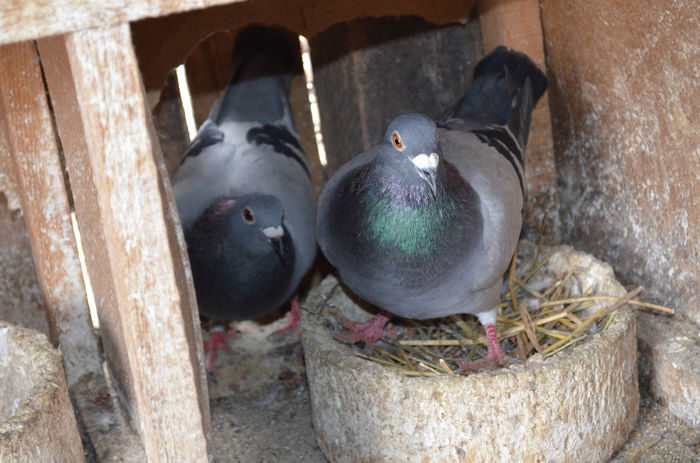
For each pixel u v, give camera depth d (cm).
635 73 94
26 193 92
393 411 85
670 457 89
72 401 95
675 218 94
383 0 105
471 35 109
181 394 73
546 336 96
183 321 72
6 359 83
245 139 105
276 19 104
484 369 93
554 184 108
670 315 96
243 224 98
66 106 83
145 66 101
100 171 69
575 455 87
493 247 89
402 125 85
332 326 99
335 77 111
